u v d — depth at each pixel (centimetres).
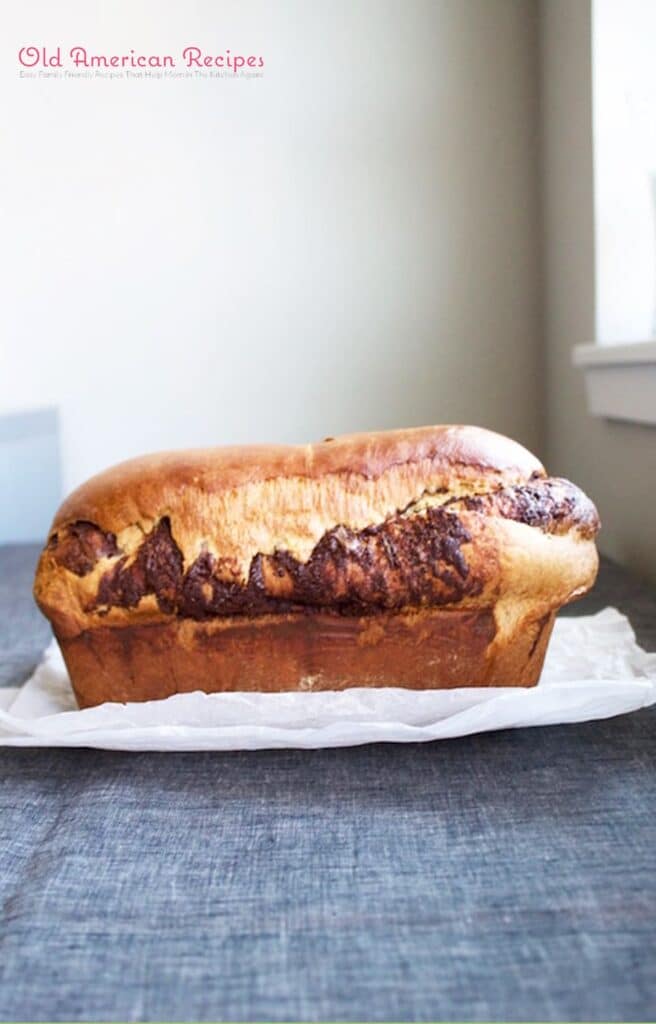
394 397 112
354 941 31
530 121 107
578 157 91
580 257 91
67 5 104
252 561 45
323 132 107
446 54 106
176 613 45
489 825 37
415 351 111
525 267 110
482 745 44
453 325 111
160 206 108
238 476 46
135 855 36
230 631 46
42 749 45
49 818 39
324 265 109
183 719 44
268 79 106
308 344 111
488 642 46
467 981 29
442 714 44
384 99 107
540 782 40
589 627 57
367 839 37
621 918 31
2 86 106
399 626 46
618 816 37
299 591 45
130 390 111
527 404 112
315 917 32
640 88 84
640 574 79
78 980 30
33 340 110
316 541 45
